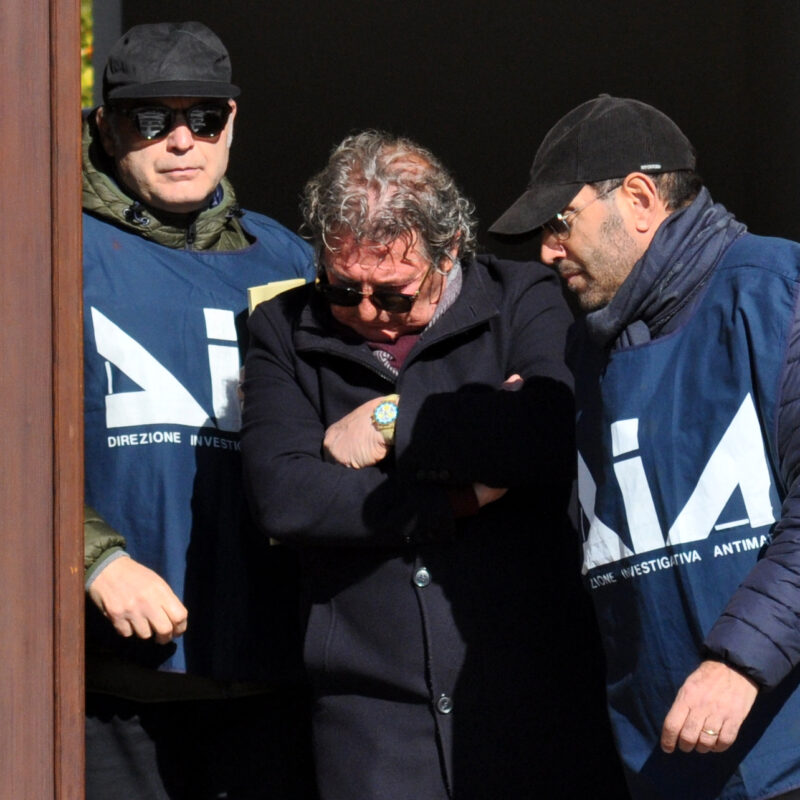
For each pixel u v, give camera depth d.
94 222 10.38
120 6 16.02
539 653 9.25
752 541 7.71
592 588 8.46
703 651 7.55
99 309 10.05
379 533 9.02
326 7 18.28
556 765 9.23
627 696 8.29
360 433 9.22
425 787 9.15
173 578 10.01
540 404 9.20
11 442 7.74
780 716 7.77
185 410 10.16
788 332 7.61
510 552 9.29
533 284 9.92
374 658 9.21
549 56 18.41
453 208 9.32
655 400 8.02
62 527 7.81
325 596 9.45
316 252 9.35
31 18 7.73
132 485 10.04
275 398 9.64
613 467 8.17
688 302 8.03
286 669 10.32
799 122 14.80
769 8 16.30
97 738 10.20
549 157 8.51
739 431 7.71
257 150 18.52
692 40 18.09
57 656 7.81
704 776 7.98
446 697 9.11
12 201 7.73
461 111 18.55
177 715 10.39
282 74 18.41
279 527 9.20
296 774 10.52
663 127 8.42
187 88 10.18
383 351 9.56
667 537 7.94
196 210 10.69
